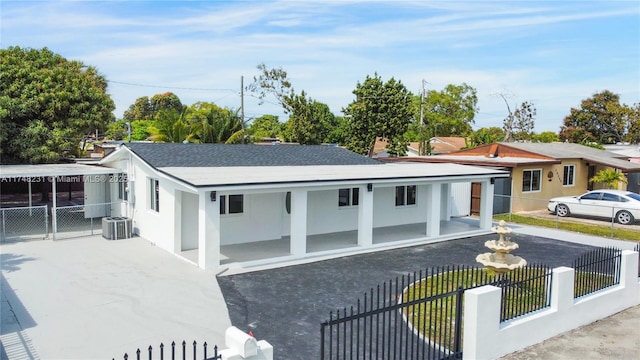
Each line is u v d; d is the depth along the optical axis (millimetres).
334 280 12172
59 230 17969
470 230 19188
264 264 13516
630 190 32438
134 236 16922
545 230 20203
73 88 26000
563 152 29406
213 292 10852
